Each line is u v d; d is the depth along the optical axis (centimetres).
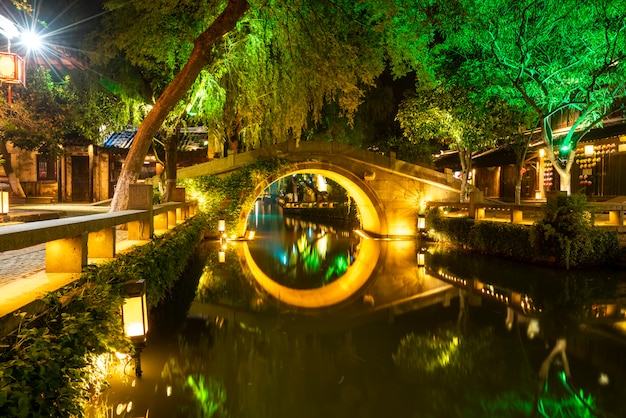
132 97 1227
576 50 1330
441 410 504
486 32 1307
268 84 1212
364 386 566
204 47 827
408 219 2095
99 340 370
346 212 2998
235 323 825
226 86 1375
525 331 779
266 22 1070
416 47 1232
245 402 512
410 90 2028
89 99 1253
